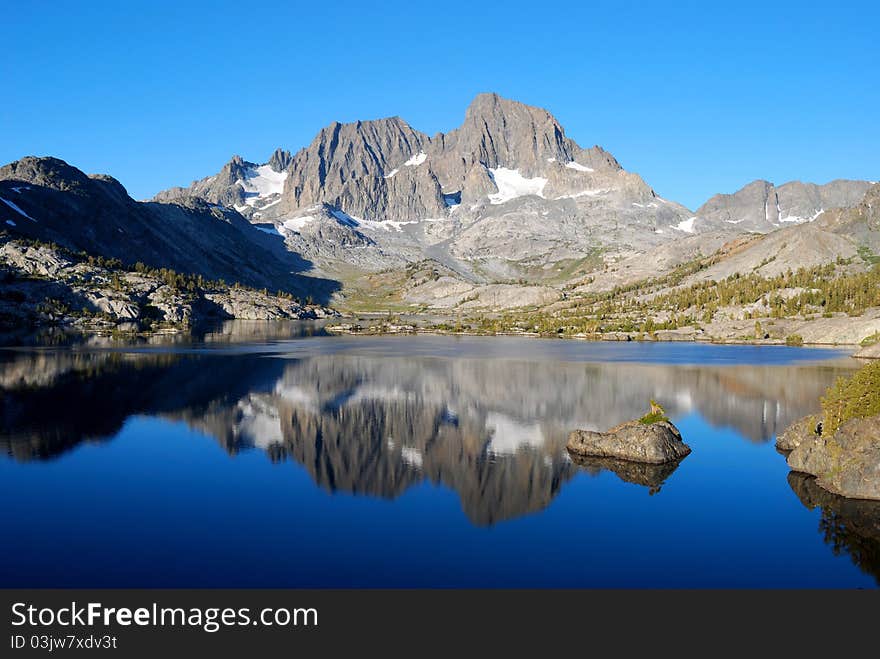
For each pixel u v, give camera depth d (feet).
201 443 204.95
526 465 182.39
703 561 118.73
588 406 274.77
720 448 199.93
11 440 203.72
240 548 123.85
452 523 138.00
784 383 341.41
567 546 125.59
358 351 540.52
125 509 144.97
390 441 211.20
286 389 314.55
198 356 469.98
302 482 166.50
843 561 118.42
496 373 387.75
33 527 133.59
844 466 156.76
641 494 156.46
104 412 249.14
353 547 124.88
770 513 142.41
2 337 625.82
